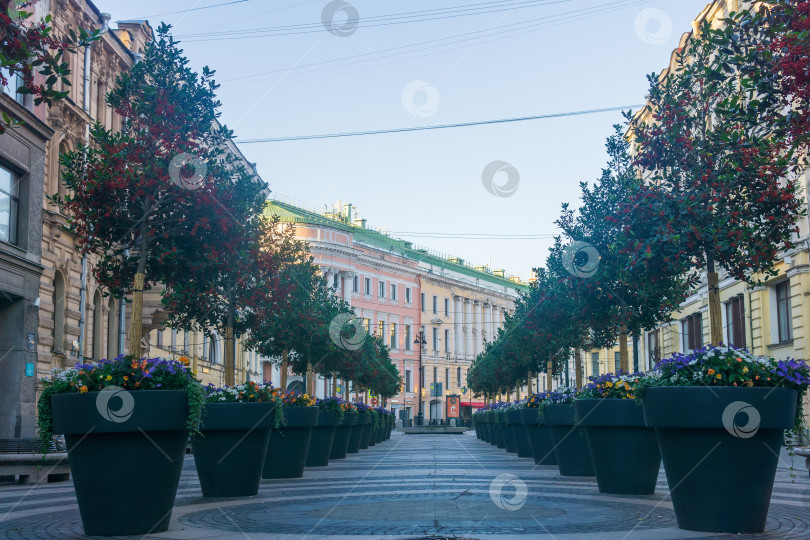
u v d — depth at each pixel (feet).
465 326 304.91
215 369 141.38
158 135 38.42
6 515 28.02
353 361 95.61
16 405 64.75
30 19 71.56
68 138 82.64
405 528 23.95
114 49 93.45
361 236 257.14
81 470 22.29
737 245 33.88
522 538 21.79
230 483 33.81
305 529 23.88
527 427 54.85
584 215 50.72
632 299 50.01
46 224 76.95
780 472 49.75
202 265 40.60
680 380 22.90
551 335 65.92
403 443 115.03
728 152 35.63
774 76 29.60
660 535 21.94
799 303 82.07
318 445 55.01
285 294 62.13
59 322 80.64
